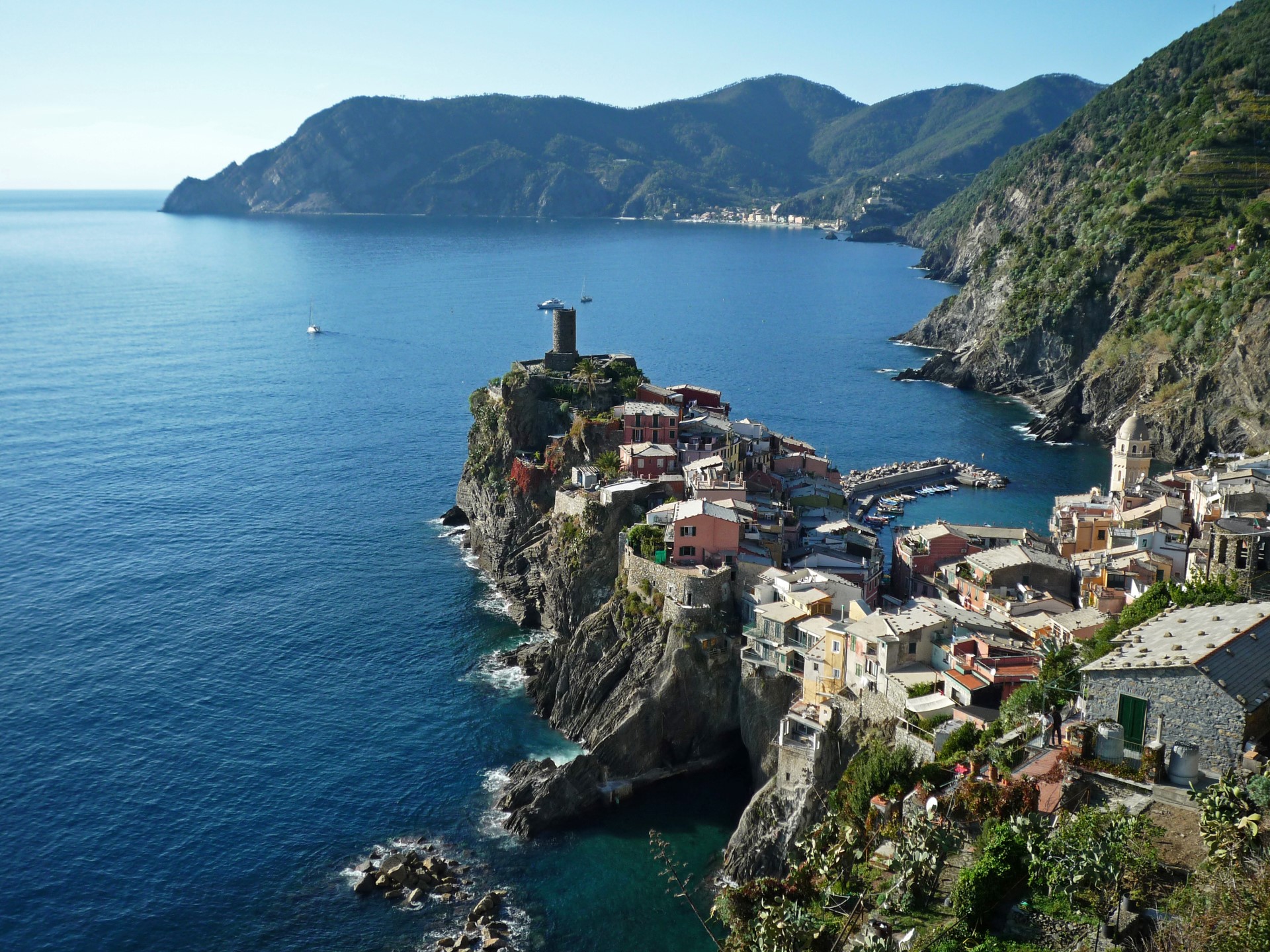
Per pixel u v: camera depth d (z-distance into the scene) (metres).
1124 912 53.44
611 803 117.50
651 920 99.62
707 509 134.12
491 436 186.12
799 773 106.19
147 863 106.31
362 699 137.25
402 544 189.12
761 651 120.19
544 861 107.69
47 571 172.75
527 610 158.00
